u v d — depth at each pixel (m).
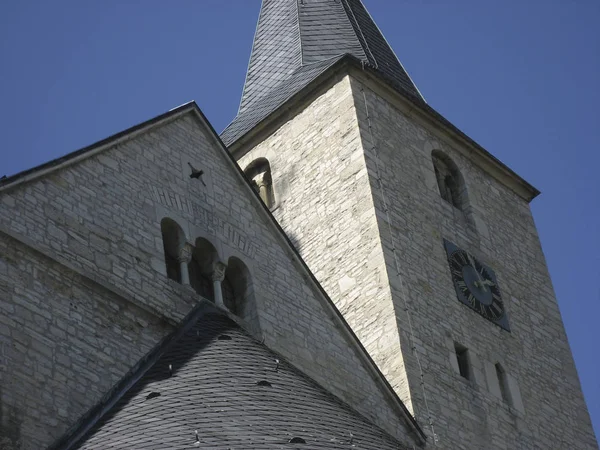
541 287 49.69
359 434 30.52
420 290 43.81
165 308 33.38
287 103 49.69
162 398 29.73
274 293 36.62
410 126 49.47
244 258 36.53
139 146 35.81
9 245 30.81
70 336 30.84
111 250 33.09
